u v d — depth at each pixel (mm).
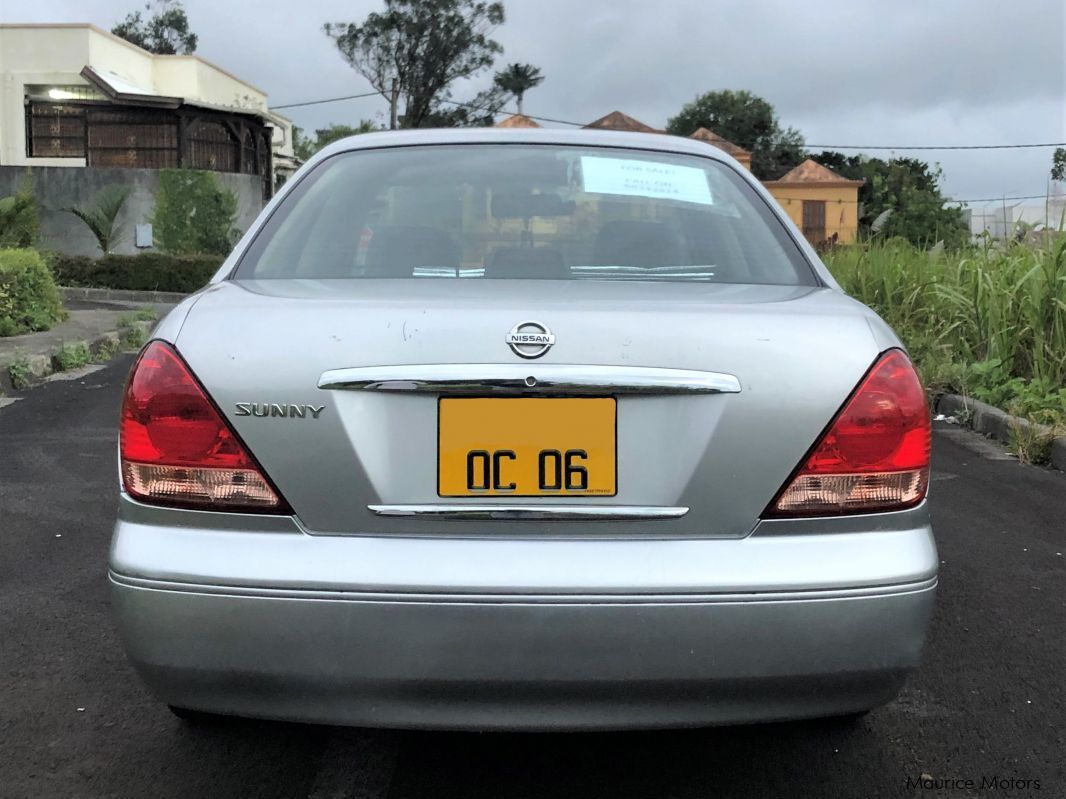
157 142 23781
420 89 45625
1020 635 3281
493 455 1911
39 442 6094
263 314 2000
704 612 1867
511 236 2553
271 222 2652
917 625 1958
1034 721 2697
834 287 2479
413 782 2375
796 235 2688
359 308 1981
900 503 1978
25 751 2508
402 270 2441
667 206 2691
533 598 1854
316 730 2621
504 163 2812
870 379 1979
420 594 1859
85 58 27078
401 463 1913
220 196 21984
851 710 1981
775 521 1932
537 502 1911
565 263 2475
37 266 11680
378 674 1873
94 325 11938
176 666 1927
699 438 1915
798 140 66812
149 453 1968
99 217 21141
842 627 1904
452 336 1916
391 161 2852
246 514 1930
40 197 21719
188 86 31656
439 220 2605
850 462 1948
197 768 2438
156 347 2016
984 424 6691
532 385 1894
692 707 1910
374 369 1901
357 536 1913
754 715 1932
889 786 2371
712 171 2871
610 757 2488
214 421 1938
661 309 1988
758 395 1928
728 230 2639
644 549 1898
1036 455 5797
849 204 47344
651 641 1867
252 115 25953
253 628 1888
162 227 21688
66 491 4945
